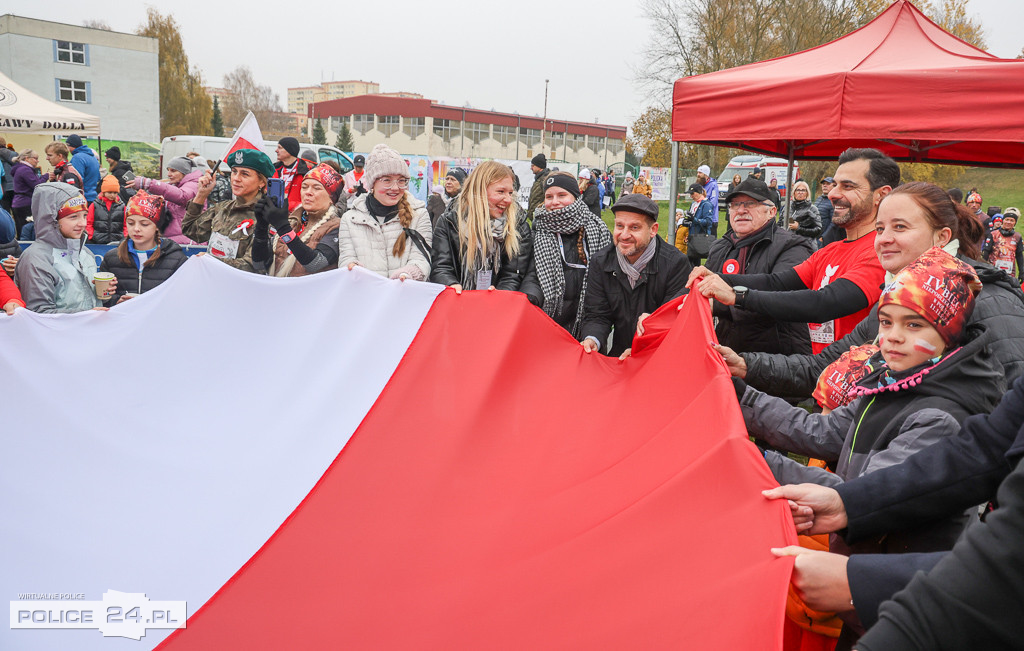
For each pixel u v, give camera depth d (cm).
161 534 249
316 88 17712
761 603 121
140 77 4753
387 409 299
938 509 146
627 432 272
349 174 1156
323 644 197
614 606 154
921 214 229
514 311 339
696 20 3042
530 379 323
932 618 92
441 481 261
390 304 334
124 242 496
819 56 517
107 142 2569
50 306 442
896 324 170
